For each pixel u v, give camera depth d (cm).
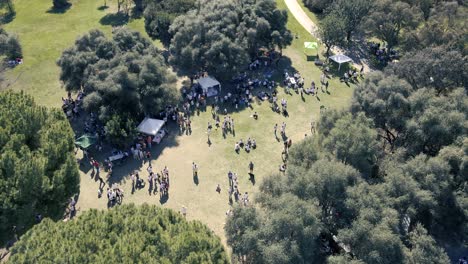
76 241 3788
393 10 9538
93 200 6297
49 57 10338
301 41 10788
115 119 6950
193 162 6975
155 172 6775
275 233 4531
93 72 7681
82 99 8162
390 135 6594
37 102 8688
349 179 5134
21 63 10081
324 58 10119
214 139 7469
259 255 4572
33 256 3644
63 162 5272
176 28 9044
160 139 7400
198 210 6131
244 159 7044
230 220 4862
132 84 7338
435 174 5188
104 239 3878
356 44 10794
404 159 5747
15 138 5038
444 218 5297
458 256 5534
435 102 5988
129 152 7144
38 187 4803
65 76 7969
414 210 4903
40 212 4991
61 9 13062
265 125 7825
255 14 9281
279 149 7262
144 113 7625
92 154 7162
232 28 8912
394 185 5103
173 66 9631
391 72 7125
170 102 7762
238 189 6475
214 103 8381
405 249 4525
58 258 3569
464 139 5419
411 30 9406
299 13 12156
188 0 10344
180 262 3712
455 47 8162
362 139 5438
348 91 8850
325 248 5134
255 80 8925
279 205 4772
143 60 7781
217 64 8444
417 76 6894
